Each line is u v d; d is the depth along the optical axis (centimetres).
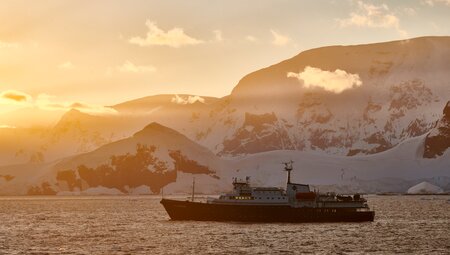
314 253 17888
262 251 18250
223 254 17725
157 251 18388
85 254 17950
